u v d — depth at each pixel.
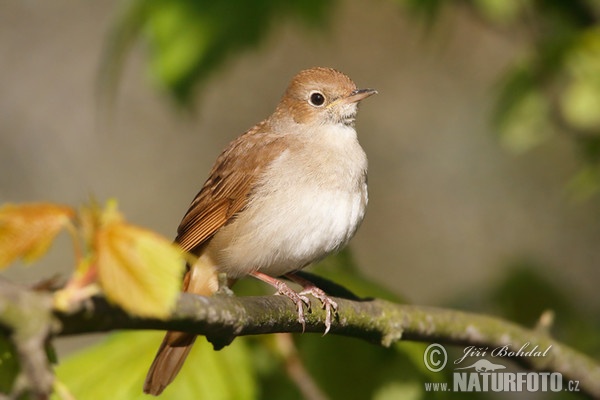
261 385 9.07
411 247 20.33
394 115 20.81
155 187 21.45
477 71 20.39
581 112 11.25
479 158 20.28
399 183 20.70
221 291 6.32
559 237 19.11
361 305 7.88
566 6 11.59
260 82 20.95
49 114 22.09
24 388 4.45
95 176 21.53
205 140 21.42
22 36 22.73
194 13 10.31
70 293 4.24
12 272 18.58
